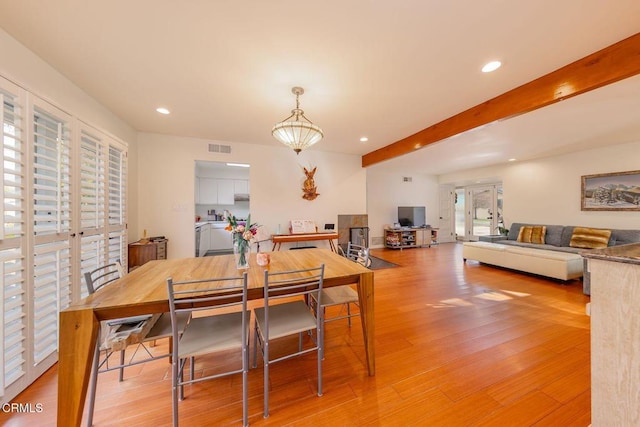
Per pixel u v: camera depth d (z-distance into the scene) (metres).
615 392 0.98
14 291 1.42
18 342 1.45
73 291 1.97
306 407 1.39
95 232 2.32
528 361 1.79
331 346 2.02
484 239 5.41
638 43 1.58
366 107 2.74
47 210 1.71
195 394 1.49
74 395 1.13
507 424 1.28
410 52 1.79
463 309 2.72
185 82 2.21
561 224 4.81
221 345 1.32
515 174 5.57
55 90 1.99
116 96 2.48
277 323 1.55
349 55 1.82
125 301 1.23
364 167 5.24
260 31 1.58
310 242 4.80
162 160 3.78
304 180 4.74
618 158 4.10
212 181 6.14
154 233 3.74
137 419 1.31
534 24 1.51
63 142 1.89
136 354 1.88
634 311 0.93
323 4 1.37
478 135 3.64
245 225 1.92
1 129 1.37
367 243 5.21
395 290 3.36
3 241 1.38
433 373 1.67
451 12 1.42
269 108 2.78
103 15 1.45
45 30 1.57
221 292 1.32
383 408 1.38
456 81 2.19
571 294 3.17
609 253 1.00
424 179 7.59
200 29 1.56
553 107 2.63
